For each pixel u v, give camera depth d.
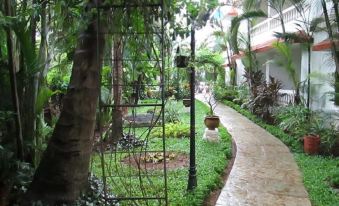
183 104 16.09
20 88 4.80
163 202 4.96
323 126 9.21
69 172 4.07
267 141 10.21
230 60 22.25
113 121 5.43
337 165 7.43
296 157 8.28
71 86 3.99
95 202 4.33
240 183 6.38
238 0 14.66
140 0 3.68
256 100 14.12
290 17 13.45
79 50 3.92
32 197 4.11
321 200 5.50
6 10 4.42
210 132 9.50
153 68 4.26
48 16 4.71
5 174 4.34
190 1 4.02
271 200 5.55
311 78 10.41
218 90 20.08
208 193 5.64
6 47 4.90
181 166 7.16
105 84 4.99
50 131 5.54
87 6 3.71
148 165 7.12
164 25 3.82
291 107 10.83
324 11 8.66
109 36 3.98
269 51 15.42
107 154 7.02
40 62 4.70
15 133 4.73
